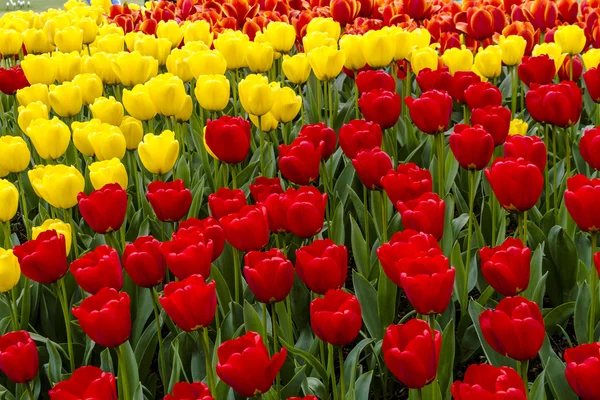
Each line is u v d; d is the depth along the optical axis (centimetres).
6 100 601
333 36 495
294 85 574
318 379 263
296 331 320
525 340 188
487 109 334
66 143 352
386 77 379
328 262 216
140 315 309
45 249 242
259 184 291
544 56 399
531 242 345
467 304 317
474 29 539
